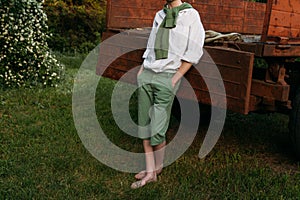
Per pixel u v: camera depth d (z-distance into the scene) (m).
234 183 3.35
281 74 3.27
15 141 4.11
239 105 3.04
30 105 5.49
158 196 3.10
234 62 3.05
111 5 4.54
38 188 3.19
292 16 3.20
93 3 11.05
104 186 3.29
